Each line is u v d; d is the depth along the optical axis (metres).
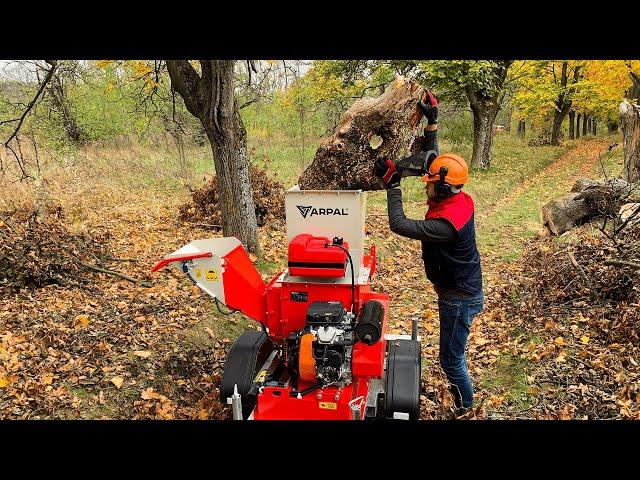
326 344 3.78
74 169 14.88
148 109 16.20
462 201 4.19
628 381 4.84
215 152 8.25
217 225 10.93
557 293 6.91
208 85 7.75
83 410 4.57
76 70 12.07
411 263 9.98
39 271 7.01
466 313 4.38
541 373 5.32
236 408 3.91
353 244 4.24
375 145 4.97
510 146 33.69
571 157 29.03
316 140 23.31
